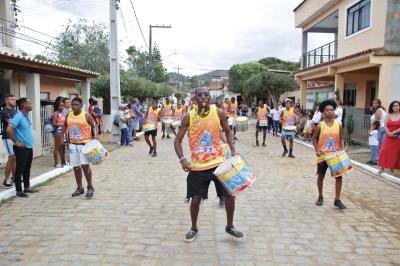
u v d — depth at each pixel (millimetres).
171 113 16125
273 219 5555
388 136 8148
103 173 9008
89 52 28781
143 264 4082
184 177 8523
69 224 5328
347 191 7246
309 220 5520
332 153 6020
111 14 15055
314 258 4234
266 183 7922
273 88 30672
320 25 22188
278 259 4203
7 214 5797
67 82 16844
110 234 4938
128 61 43094
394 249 4508
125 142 14648
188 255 4297
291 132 11469
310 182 8047
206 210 5957
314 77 19922
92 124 6914
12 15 17422
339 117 11836
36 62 10344
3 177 8125
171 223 5359
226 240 4730
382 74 13141
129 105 16828
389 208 6148
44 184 7781
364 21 15789
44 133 11711
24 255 4312
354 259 4219
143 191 7211
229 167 4246
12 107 7449
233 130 16906
